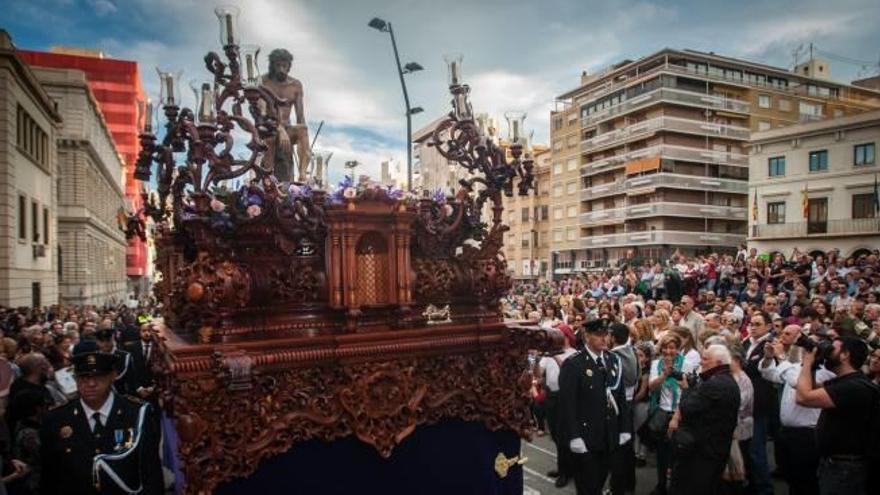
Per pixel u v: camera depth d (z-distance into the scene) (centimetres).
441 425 371
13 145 2170
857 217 2909
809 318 799
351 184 354
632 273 1631
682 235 4131
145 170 372
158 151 386
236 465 297
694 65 4488
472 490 378
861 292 996
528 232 5294
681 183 4131
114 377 306
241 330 308
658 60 4506
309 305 334
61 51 6325
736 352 534
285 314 327
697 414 430
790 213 3177
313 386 320
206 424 286
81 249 3706
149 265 6488
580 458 494
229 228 317
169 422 474
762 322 586
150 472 297
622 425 516
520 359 391
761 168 3312
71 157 3669
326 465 332
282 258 337
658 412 572
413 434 361
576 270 4816
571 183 4941
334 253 329
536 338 372
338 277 329
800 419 514
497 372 380
